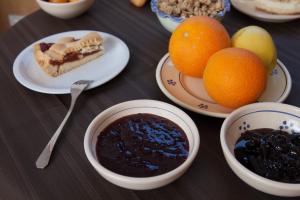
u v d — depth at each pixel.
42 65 0.55
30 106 0.48
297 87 0.49
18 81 0.52
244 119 0.39
